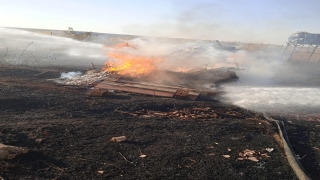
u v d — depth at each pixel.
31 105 10.07
